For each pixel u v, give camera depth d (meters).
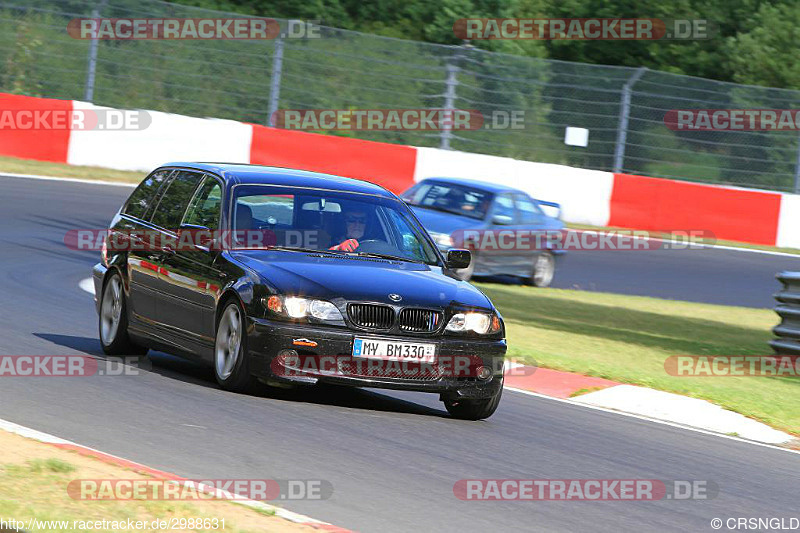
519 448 23.98
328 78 87.94
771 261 78.44
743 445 28.38
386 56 88.31
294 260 26.09
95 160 77.88
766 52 111.12
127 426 21.55
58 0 85.94
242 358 24.92
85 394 24.14
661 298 62.38
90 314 37.16
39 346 29.92
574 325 48.53
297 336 24.33
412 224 29.23
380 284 25.45
